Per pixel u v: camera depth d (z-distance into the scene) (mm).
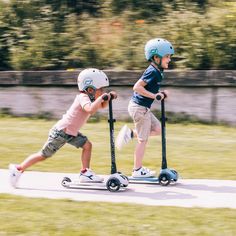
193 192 8516
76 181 8805
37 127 13305
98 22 15555
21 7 15695
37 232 6727
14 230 6793
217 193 8461
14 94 14430
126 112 13820
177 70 13648
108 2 15961
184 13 14766
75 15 15742
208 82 13430
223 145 11578
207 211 7477
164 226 6871
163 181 8922
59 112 14219
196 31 14227
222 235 6602
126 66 14312
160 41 8898
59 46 14953
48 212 7414
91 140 11992
